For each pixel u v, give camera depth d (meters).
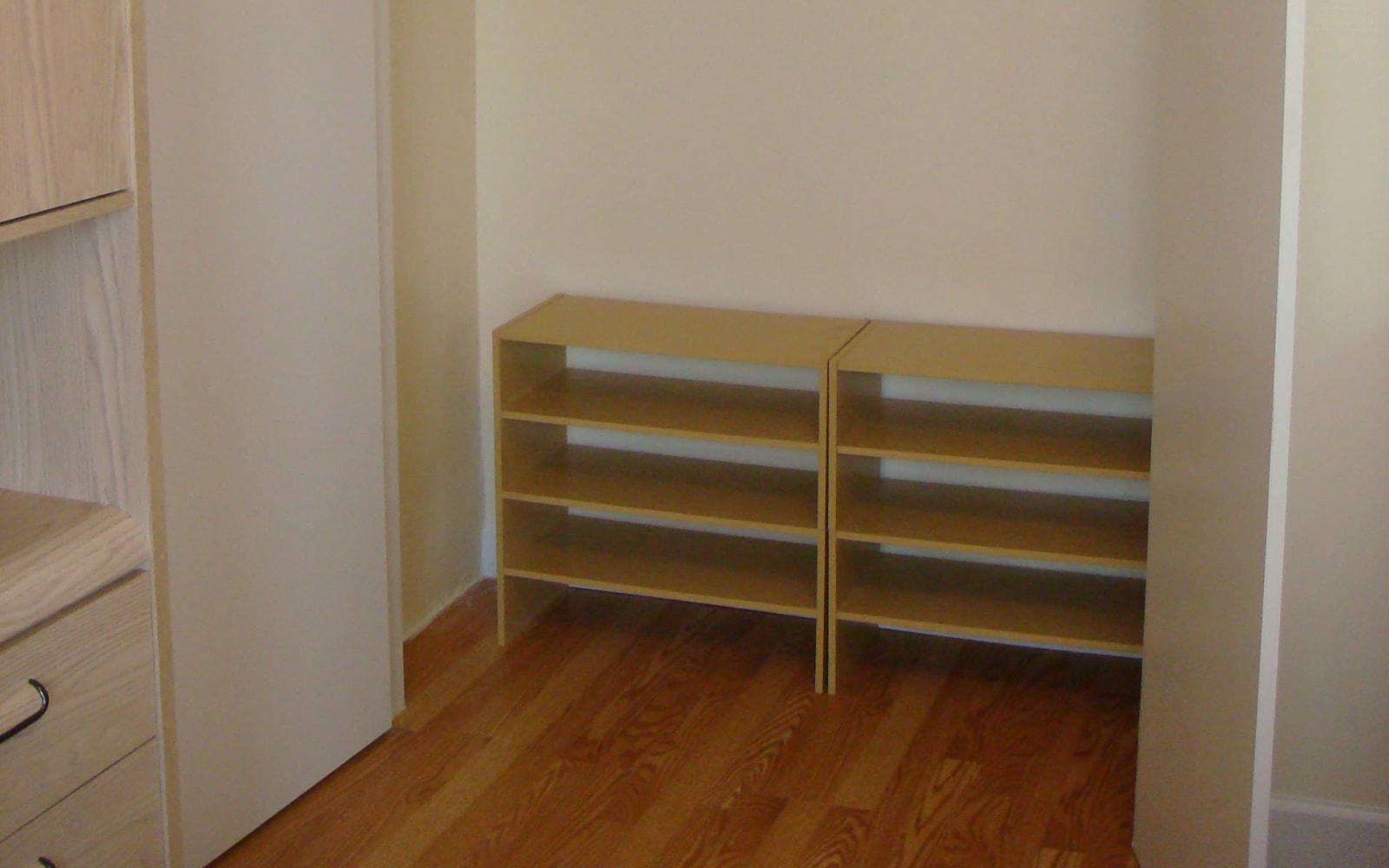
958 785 2.84
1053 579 3.33
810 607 3.19
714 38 3.38
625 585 3.31
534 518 3.51
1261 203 1.84
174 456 2.35
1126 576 3.33
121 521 1.61
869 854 2.61
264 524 2.58
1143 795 2.55
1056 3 3.15
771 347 3.14
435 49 3.35
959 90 3.25
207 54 2.33
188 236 2.33
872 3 3.26
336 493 2.78
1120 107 3.16
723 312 3.50
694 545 3.55
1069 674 3.30
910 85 3.28
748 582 3.32
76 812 1.55
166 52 2.25
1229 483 2.00
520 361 3.36
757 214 3.46
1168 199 2.35
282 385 2.59
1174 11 2.31
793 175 3.41
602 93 3.49
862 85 3.31
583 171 3.55
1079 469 2.92
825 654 3.21
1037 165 3.24
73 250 1.56
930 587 3.29
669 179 3.50
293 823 2.69
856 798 2.79
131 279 1.55
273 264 2.53
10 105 1.38
